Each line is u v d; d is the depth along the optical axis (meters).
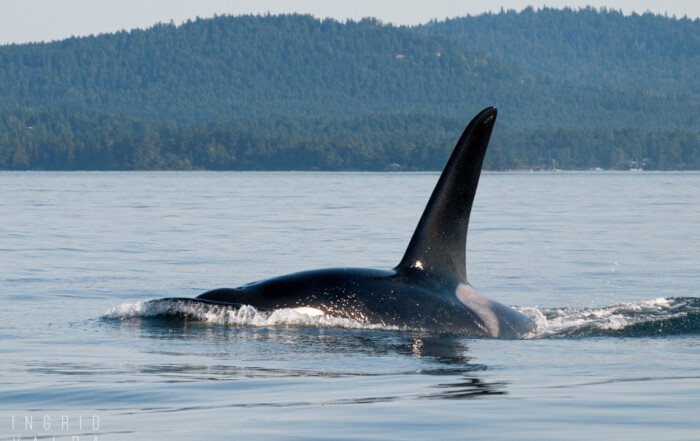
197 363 43.72
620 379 40.47
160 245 125.25
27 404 35.66
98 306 66.81
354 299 53.91
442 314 53.41
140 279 85.94
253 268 96.69
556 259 108.75
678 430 31.36
